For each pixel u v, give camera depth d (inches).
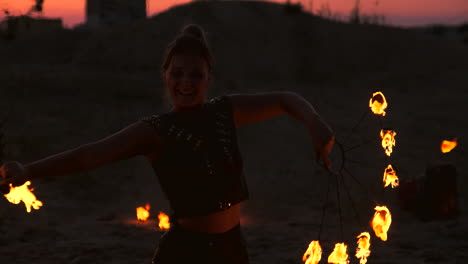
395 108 784.3
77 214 289.4
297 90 967.0
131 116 633.6
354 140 517.3
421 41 1282.0
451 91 965.2
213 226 87.4
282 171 417.1
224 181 87.1
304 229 264.7
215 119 88.2
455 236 249.1
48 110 635.5
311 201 330.0
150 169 408.2
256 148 513.0
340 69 1138.0
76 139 498.9
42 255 218.1
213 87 911.0
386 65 1165.1
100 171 390.0
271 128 608.7
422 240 244.5
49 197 319.6
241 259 90.4
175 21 1224.8
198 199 86.0
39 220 271.4
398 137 568.7
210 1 1316.4
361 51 1204.5
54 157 78.4
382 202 319.0
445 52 1243.8
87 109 666.2
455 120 703.7
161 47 1118.4
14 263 207.9
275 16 1307.8
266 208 311.3
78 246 229.8
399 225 273.6
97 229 260.4
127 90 783.7
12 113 596.4
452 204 286.0
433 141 561.6
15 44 1223.5
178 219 88.7
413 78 1060.5
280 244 237.9
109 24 1486.2
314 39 1216.2
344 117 685.3
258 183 378.3
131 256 219.6
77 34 1290.6
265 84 1026.7
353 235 253.3
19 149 424.8
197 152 85.7
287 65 1138.7
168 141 85.4
